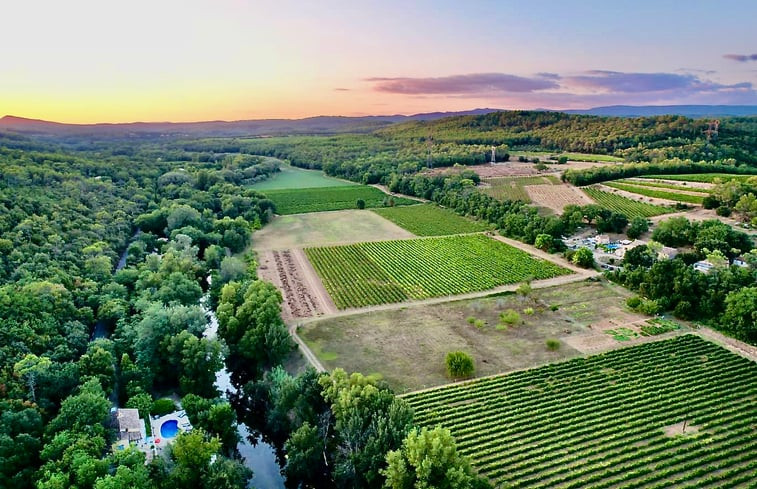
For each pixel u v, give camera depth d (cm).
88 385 8156
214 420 8281
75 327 10044
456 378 10000
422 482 6469
